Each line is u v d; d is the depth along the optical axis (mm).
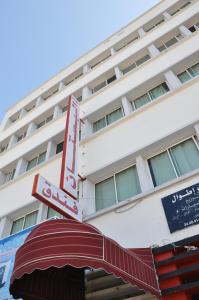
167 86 11500
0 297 7621
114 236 7242
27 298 5695
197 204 6492
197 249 5434
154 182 8391
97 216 8039
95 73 16125
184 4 16125
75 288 6457
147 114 10211
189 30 13953
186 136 8625
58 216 9852
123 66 15148
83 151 10852
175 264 5633
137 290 5867
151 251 5961
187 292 5273
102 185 9609
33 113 17656
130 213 7500
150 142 8930
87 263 4395
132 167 9297
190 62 11336
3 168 14805
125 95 12227
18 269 4738
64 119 14398
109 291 6059
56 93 17422
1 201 12352
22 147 15148
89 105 13367
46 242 4746
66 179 7816
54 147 13562
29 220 10859
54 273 6348
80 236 4746
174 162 8438
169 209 6844
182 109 9312
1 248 9281
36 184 6324
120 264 4719
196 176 7145
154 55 13312
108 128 10930
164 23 15141
